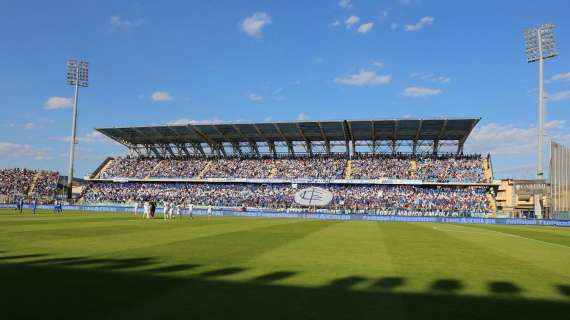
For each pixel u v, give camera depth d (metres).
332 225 42.41
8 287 10.65
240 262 15.13
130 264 14.39
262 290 10.70
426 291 11.05
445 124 67.88
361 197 73.12
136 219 44.28
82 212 63.03
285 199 75.56
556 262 17.55
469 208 68.31
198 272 13.02
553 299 10.49
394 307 9.35
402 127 70.31
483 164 74.88
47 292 10.16
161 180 83.50
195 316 8.39
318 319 8.35
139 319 8.16
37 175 95.44
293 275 12.78
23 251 17.39
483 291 11.23
